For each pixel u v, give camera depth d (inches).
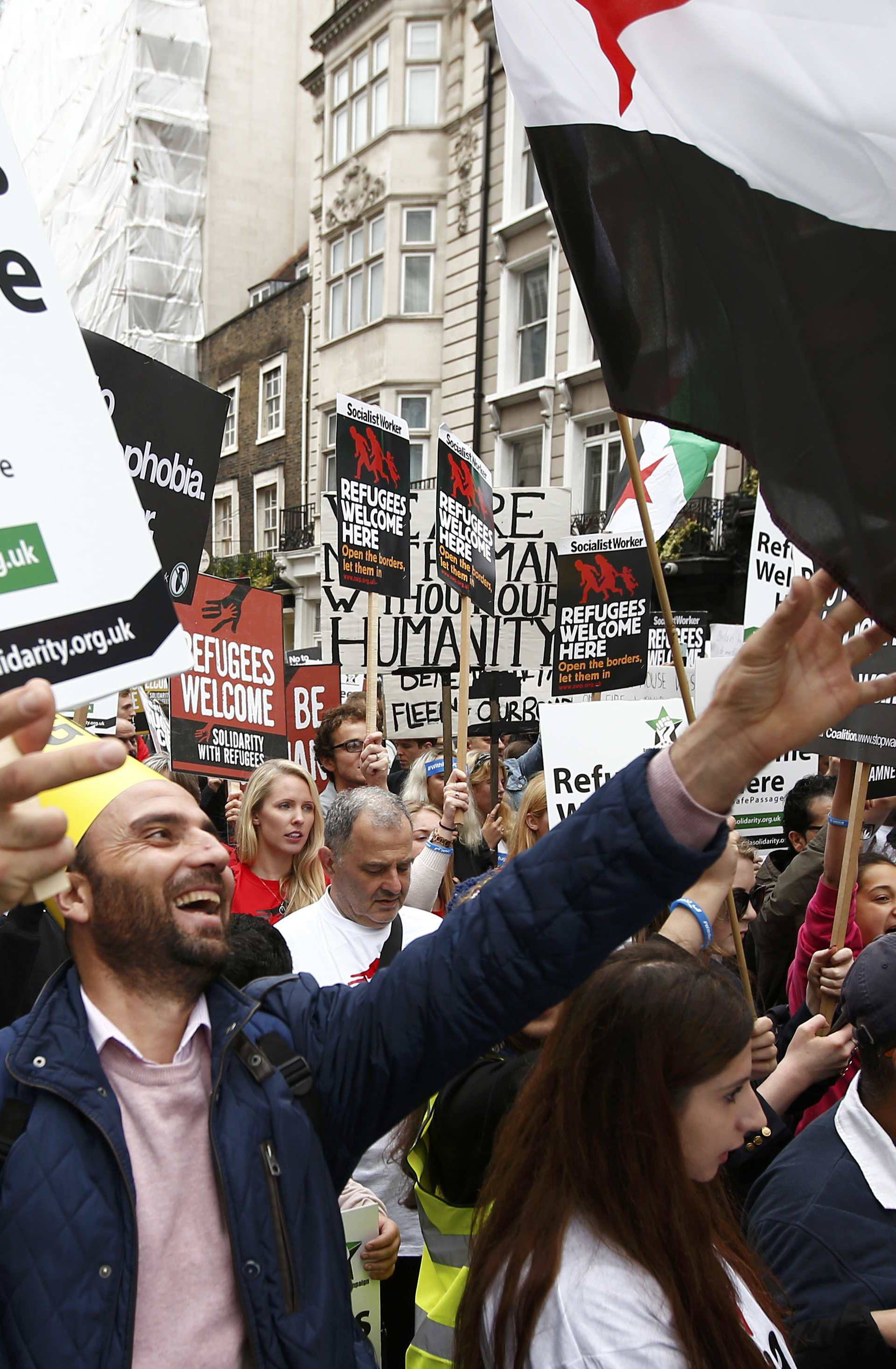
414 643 282.5
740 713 57.2
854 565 81.2
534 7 93.1
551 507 283.0
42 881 47.9
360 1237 99.0
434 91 866.1
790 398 84.7
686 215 88.5
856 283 83.4
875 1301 76.8
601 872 59.8
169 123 938.7
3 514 53.4
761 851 214.1
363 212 909.8
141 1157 58.6
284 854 175.8
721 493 692.7
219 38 1181.1
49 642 53.4
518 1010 62.5
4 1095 57.4
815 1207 81.4
